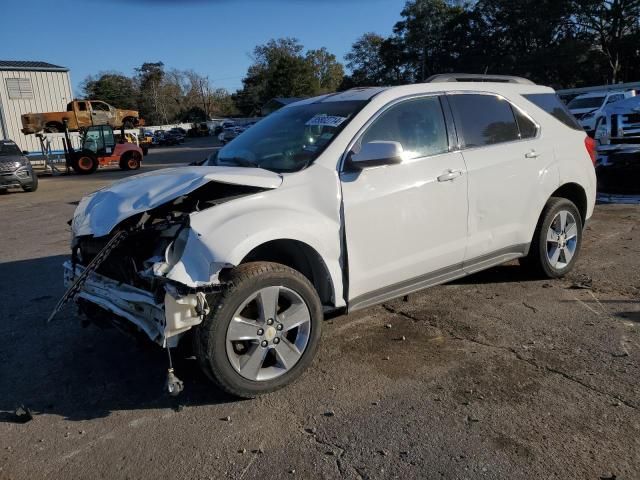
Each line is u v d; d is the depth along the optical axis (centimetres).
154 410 347
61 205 1352
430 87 448
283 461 291
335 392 357
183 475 284
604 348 400
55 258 754
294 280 353
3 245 865
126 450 307
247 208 346
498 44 6200
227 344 332
